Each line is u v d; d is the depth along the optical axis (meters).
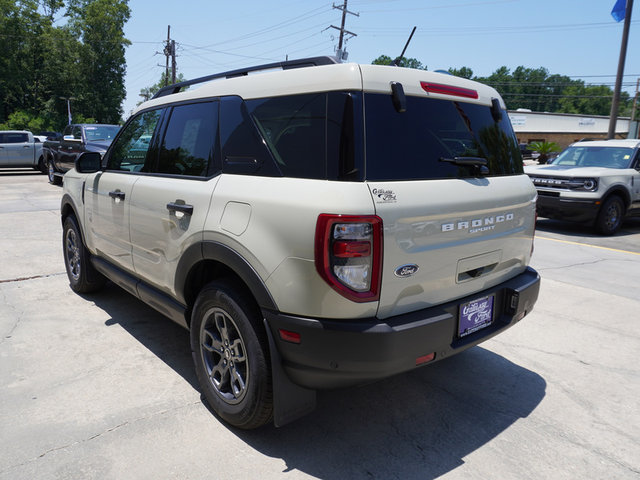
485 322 2.68
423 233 2.22
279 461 2.36
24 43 49.31
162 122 3.31
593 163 9.91
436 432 2.65
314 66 2.38
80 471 2.24
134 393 2.94
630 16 17.14
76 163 3.85
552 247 7.69
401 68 2.39
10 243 6.68
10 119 48.50
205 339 2.72
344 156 2.10
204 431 2.57
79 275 4.54
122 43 55.59
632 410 2.93
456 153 2.52
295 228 2.11
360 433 2.62
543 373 3.39
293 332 2.16
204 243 2.55
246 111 2.58
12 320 4.02
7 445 2.40
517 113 50.59
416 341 2.19
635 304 4.86
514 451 2.51
